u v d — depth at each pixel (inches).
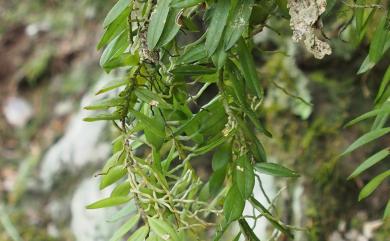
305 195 62.0
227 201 27.6
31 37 97.4
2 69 97.1
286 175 28.3
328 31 61.6
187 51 27.2
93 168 75.7
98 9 91.9
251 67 27.7
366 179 62.4
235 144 29.4
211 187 29.5
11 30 99.3
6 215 82.1
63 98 91.4
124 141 27.6
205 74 27.9
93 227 71.5
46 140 89.0
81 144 77.8
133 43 27.8
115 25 27.4
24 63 96.0
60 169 80.3
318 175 62.4
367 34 58.3
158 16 25.9
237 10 25.9
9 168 89.4
